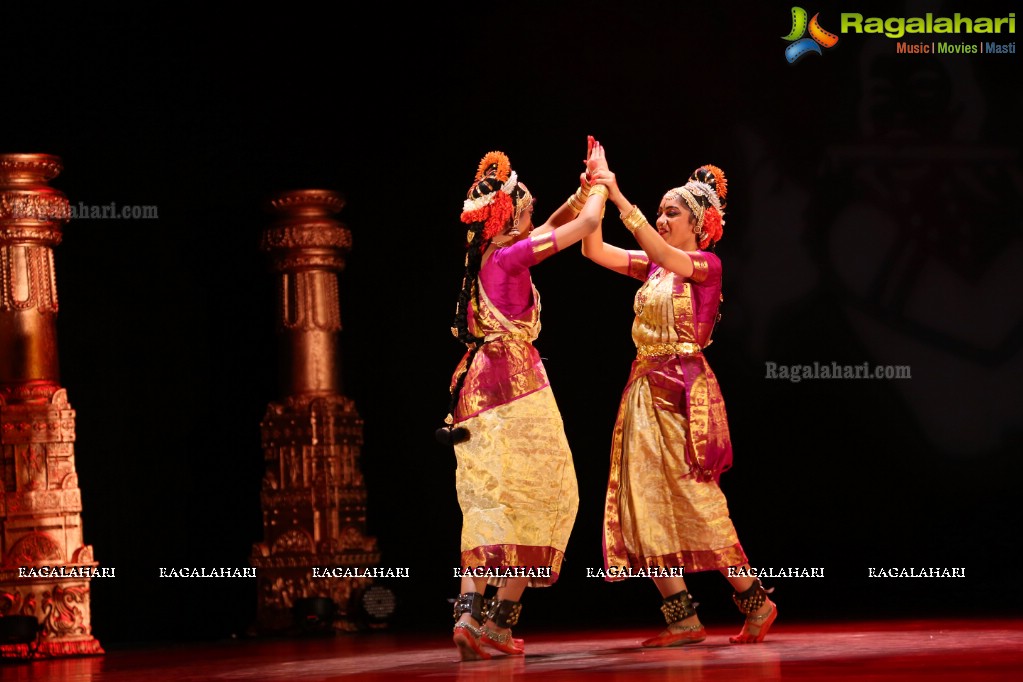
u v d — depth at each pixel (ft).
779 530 33.88
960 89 33.50
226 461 31.14
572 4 34.01
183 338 30.68
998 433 33.37
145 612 29.89
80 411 29.43
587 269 34.68
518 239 18.13
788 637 19.71
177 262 30.63
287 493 29.81
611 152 34.06
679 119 33.94
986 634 18.99
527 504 17.33
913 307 33.50
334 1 32.09
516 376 17.38
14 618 23.13
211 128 30.96
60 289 29.25
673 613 18.74
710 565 18.58
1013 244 33.42
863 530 33.71
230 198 31.37
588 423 34.47
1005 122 33.47
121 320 29.96
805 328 33.63
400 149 33.53
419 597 33.50
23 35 28.55
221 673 17.28
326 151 32.58
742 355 33.73
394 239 33.88
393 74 33.04
